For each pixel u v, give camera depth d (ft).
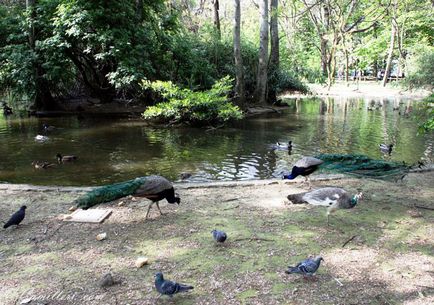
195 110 59.31
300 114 75.05
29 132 55.42
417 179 30.22
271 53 90.43
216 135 53.52
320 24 147.33
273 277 16.43
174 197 23.39
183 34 89.10
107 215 23.27
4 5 83.25
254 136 52.65
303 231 20.95
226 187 28.84
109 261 17.93
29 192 27.71
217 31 88.07
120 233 20.97
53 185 31.58
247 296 15.10
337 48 135.44
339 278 16.37
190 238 20.20
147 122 64.23
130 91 80.74
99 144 47.42
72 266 17.51
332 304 14.61
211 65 80.07
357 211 23.71
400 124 61.62
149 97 78.64
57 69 68.49
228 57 87.97
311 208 24.29
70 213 23.66
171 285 14.43
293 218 22.75
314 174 32.14
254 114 74.90
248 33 134.72
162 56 75.82
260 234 20.59
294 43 145.18
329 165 27.76
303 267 15.61
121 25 69.62
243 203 25.31
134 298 15.07
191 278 16.40
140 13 75.25
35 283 16.14
